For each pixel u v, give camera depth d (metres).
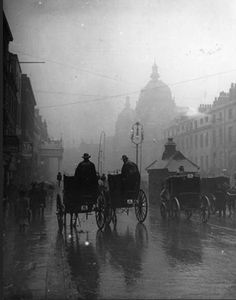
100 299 5.95
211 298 5.98
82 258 9.09
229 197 20.11
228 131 55.88
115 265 8.32
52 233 13.75
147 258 9.05
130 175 15.54
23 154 35.16
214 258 9.00
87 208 14.95
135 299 5.95
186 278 7.18
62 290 6.45
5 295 6.14
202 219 17.11
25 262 8.66
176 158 27.31
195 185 17.61
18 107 42.03
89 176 14.94
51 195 34.31
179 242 11.40
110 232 13.98
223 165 56.66
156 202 27.70
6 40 29.45
